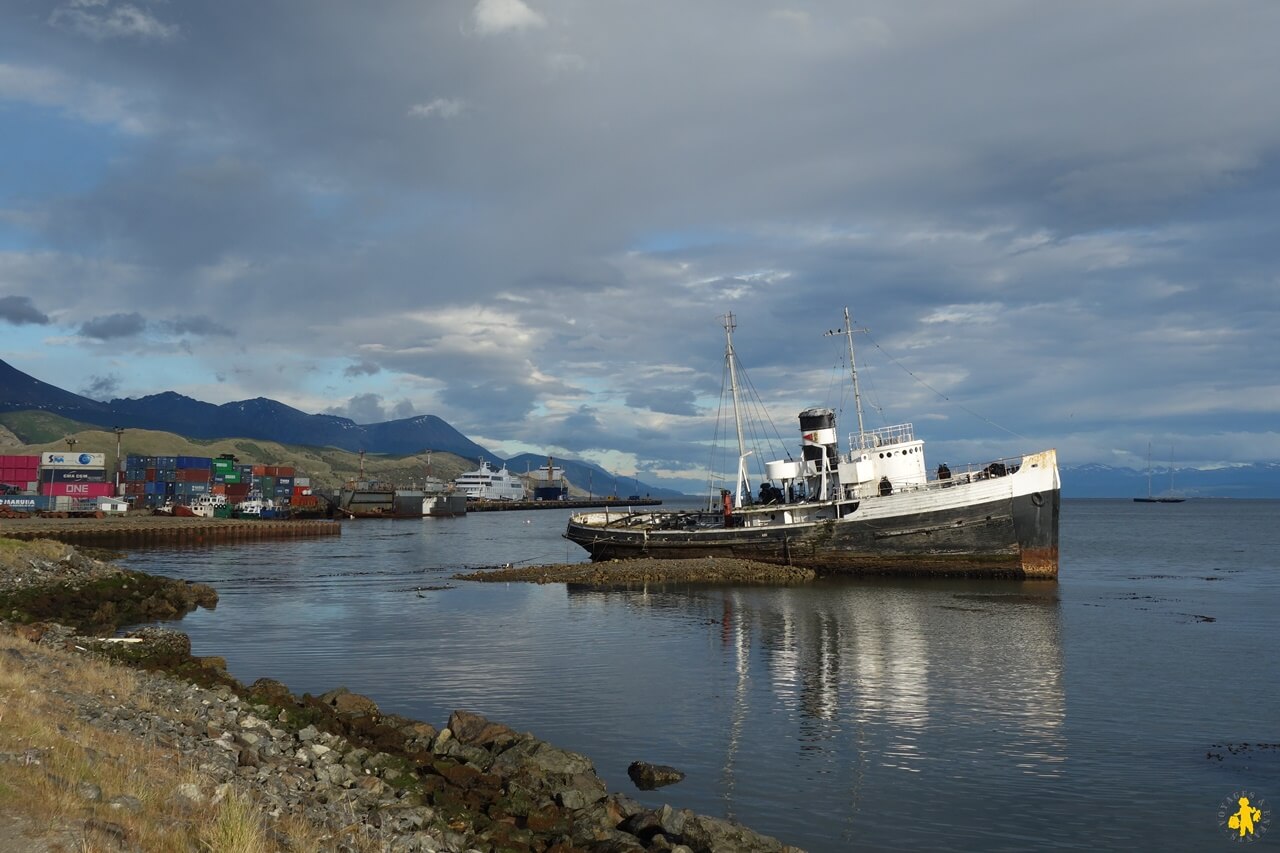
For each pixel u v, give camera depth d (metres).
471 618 50.50
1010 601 57.03
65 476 183.00
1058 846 18.28
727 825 17.36
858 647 40.56
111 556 93.31
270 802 14.25
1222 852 18.00
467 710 28.75
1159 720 27.67
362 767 19.64
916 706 29.50
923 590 62.69
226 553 105.62
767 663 36.84
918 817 19.73
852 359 74.44
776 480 77.06
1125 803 20.59
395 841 14.01
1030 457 66.62
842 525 70.38
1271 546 124.75
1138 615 50.81
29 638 30.20
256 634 44.66
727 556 74.31
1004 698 30.66
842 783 21.89
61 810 10.29
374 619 50.12
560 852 15.86
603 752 24.39
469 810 17.70
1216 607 54.50
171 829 10.93
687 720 27.69
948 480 69.50
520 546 124.75
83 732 14.91
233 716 22.14
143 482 189.50
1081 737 25.83
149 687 23.66
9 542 57.50
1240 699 30.39
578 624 48.12
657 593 62.19
